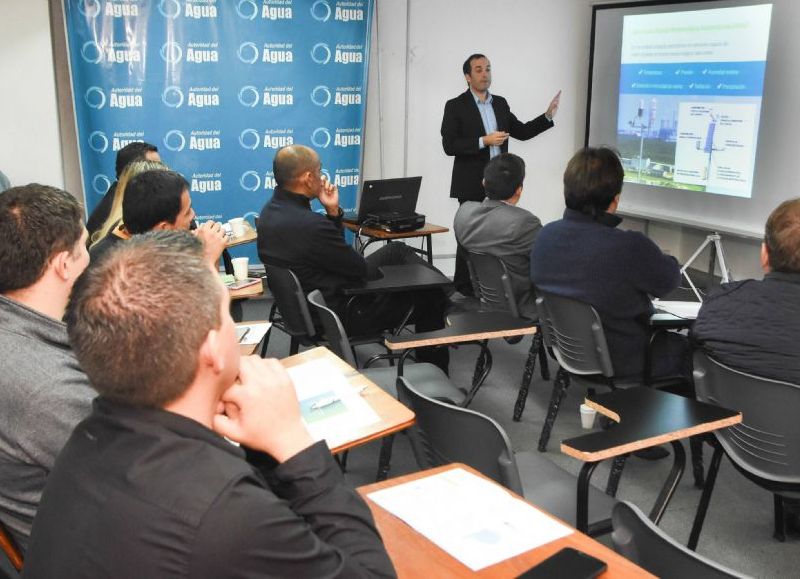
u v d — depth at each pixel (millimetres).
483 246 3641
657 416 1911
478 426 1709
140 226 2480
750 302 2094
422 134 6082
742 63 4793
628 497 2785
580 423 3430
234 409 980
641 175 5707
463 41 6004
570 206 2854
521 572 1161
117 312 849
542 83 6266
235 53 5305
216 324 895
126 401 880
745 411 2104
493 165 3668
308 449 976
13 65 4914
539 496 1979
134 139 5238
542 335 3299
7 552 1414
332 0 5418
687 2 5098
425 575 1157
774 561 2400
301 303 3215
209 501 815
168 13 5125
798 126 4500
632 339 2832
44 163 5082
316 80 5512
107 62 5086
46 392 1377
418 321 3727
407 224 4777
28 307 1446
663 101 5402
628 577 1135
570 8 6172
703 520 2373
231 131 5418
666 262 2744
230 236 4105
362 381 2000
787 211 2078
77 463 883
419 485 1432
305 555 843
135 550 805
